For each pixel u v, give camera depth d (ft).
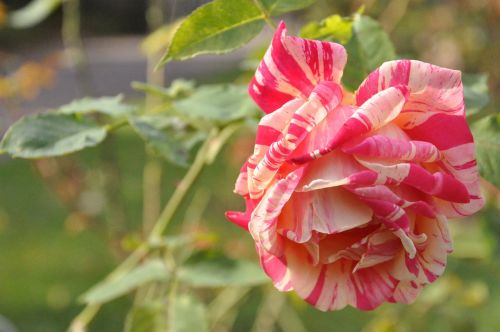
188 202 5.66
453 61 4.44
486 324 3.43
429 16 4.38
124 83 13.79
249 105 2.03
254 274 2.14
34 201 8.02
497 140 1.77
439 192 1.53
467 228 3.37
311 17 3.86
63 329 5.26
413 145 1.52
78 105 1.97
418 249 1.58
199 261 2.16
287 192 1.51
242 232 4.75
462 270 3.53
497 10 4.14
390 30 3.00
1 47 11.50
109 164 3.00
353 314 4.81
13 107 3.05
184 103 2.05
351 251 1.59
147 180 2.86
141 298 2.52
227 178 4.84
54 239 6.90
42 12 2.71
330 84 1.56
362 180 1.50
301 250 1.61
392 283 1.61
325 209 1.54
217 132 2.07
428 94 1.55
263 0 1.76
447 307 3.15
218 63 12.49
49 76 3.06
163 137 1.92
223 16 1.75
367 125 1.52
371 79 1.56
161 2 2.81
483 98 1.87
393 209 1.50
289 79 1.61
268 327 3.05
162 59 1.75
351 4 3.71
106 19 19.58
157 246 2.19
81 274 6.13
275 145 1.52
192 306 2.11
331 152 1.54
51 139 1.84
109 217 2.96
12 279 6.12
